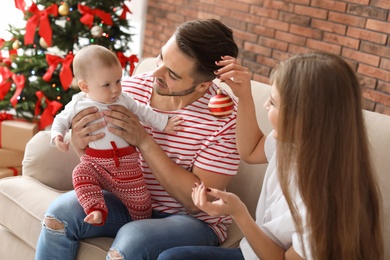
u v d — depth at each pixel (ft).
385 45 9.70
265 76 12.27
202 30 5.69
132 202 6.00
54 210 5.76
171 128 6.11
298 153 4.44
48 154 6.85
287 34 11.61
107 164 5.87
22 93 10.00
